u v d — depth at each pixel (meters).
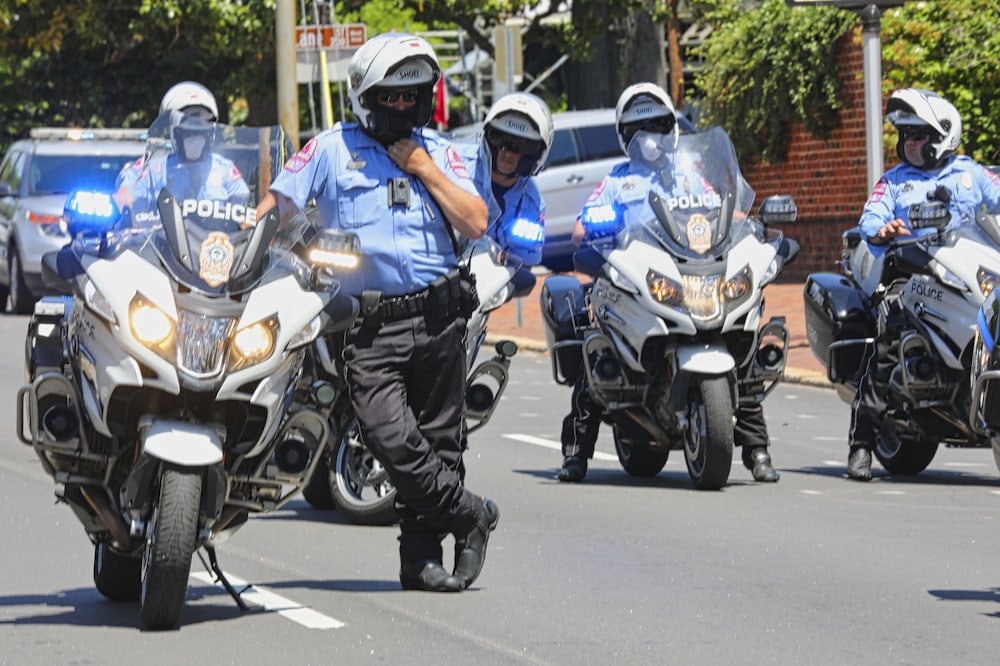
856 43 58.94
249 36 82.31
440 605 18.14
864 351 28.89
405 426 17.83
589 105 83.75
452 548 21.92
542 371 45.72
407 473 17.94
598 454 32.16
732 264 25.97
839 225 60.78
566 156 65.25
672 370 26.08
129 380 15.91
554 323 28.34
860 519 24.27
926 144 28.38
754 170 64.00
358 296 17.78
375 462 23.75
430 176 17.75
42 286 61.00
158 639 16.44
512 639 16.62
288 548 21.73
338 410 23.72
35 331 17.52
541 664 15.66
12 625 17.05
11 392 39.28
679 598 18.69
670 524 23.72
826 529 23.39
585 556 21.20
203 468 16.05
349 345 17.94
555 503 25.64
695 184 26.42
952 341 26.64
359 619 17.41
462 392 18.31
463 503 18.48
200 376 15.92
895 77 53.31
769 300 56.44
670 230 26.03
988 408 18.45
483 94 90.12
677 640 16.69
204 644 16.27
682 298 25.73
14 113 113.38
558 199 65.12
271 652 15.98
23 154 63.53
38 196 61.59
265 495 17.16
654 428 27.05
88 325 16.38
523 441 32.94
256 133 17.09
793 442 33.47
